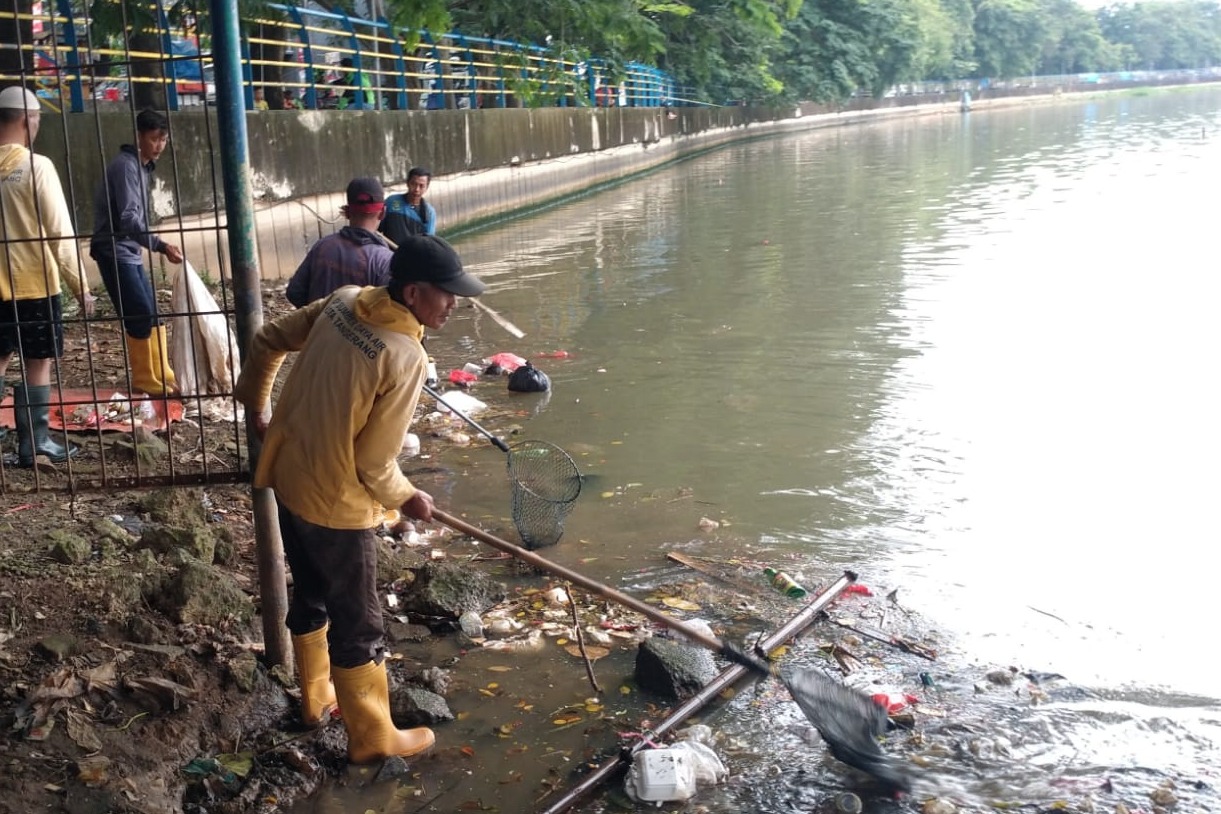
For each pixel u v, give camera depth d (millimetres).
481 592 5102
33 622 4086
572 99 29703
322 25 19500
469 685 4402
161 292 10305
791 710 4211
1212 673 4398
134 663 3996
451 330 11078
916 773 3760
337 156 15344
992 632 4762
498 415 8133
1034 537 5742
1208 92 102125
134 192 6492
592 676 4418
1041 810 3578
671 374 9234
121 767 3584
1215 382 8469
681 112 42531
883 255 15281
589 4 19625
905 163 33219
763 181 29047
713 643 4066
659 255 16031
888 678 4398
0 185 5328
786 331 10711
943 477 6660
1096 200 20672
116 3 10875
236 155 3686
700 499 6375
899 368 9227
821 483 6602
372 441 3520
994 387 8578
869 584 5246
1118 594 5082
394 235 8773
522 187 23719
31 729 3602
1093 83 110125
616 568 5484
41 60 10906
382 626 3855
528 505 5664
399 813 3633
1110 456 6941
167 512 5293
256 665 4152
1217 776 3738
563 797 3674
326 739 3949
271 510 4062
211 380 7008
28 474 5566
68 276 5617
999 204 20891
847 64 60844
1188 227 16578
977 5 98312
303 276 6484
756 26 16328
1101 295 11898
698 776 3756
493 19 21812
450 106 22094
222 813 3598
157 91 11539
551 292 13148
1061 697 4242
